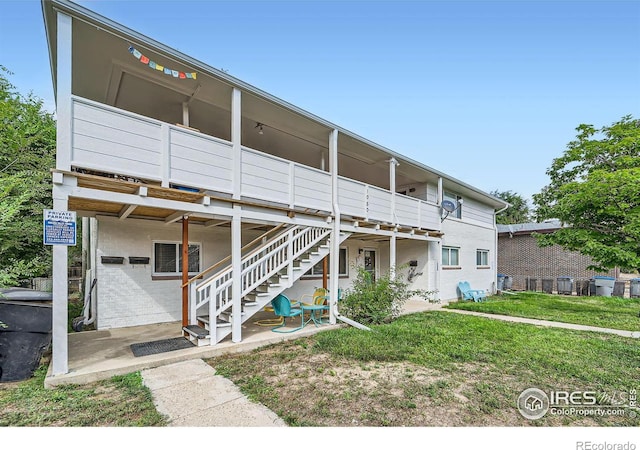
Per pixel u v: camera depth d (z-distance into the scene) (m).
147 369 4.84
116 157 4.76
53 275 4.25
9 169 6.79
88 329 7.23
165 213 6.91
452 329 7.64
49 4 4.34
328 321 8.19
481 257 16.19
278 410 3.61
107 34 4.89
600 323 8.70
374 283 8.91
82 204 5.80
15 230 5.72
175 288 8.19
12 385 4.26
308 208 7.56
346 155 10.71
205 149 5.76
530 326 8.12
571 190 11.47
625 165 11.02
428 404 3.81
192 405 3.72
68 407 3.60
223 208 5.98
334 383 4.38
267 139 9.39
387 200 9.98
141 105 7.39
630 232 9.84
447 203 12.57
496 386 4.33
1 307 4.45
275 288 7.12
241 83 6.18
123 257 7.45
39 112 12.40
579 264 17.36
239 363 5.14
